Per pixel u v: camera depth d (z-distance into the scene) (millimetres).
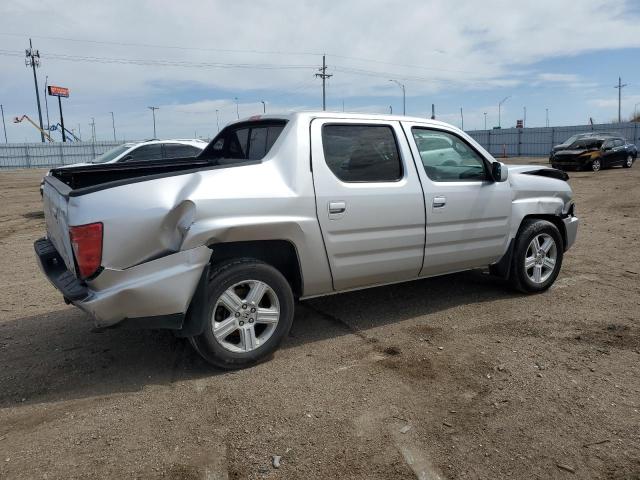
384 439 3064
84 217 3406
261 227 3814
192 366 4047
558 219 5875
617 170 24500
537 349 4270
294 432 3141
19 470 2812
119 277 3471
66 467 2838
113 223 3420
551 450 2943
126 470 2811
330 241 4203
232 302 3871
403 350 4293
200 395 3596
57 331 4832
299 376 3855
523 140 46094
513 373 3850
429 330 4723
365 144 4457
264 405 3449
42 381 3846
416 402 3471
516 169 5809
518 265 5492
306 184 4062
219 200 3680
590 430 3125
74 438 3102
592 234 9227
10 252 8492
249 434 3125
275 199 3893
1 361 4195
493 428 3162
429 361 4082
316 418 3289
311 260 4148
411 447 2986
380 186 4438
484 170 5219
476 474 2758
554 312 5133
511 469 2795
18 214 13320
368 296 5703
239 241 3840
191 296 3639
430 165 4820
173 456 2926
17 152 46750
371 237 4410
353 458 2896
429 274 4969
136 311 3521
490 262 5383
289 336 4625
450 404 3439
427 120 4918
